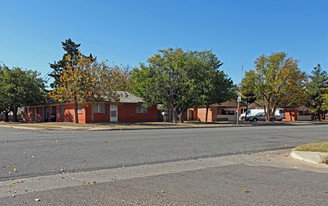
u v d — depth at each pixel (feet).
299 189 20.76
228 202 17.71
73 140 48.67
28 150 37.42
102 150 38.32
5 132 69.77
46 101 132.26
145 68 107.14
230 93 115.65
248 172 26.91
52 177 24.47
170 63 104.99
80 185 21.90
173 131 72.23
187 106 110.93
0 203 17.62
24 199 18.42
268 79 127.24
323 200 18.13
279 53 124.36
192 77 109.70
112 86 102.22
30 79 131.03
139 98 122.62
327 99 122.21
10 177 24.21
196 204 17.38
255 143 48.93
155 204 17.40
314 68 180.96
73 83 92.99
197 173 26.35
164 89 106.73
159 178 24.30
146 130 78.74
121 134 61.82
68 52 195.52
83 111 106.83
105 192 19.94
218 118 162.71
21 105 137.69
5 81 125.90
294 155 36.29
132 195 19.20
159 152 37.86
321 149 38.81
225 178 24.32
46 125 94.07
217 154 37.58
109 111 112.16
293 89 125.90
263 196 18.95
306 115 192.24
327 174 26.32
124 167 28.89
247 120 158.10
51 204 17.43
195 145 44.80
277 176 25.23
